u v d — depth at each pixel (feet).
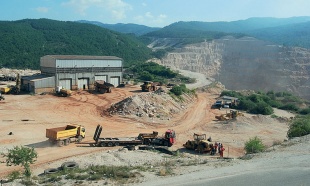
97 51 539.29
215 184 67.10
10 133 134.00
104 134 144.97
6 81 294.66
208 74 634.02
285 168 76.38
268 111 217.77
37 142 125.80
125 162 99.91
